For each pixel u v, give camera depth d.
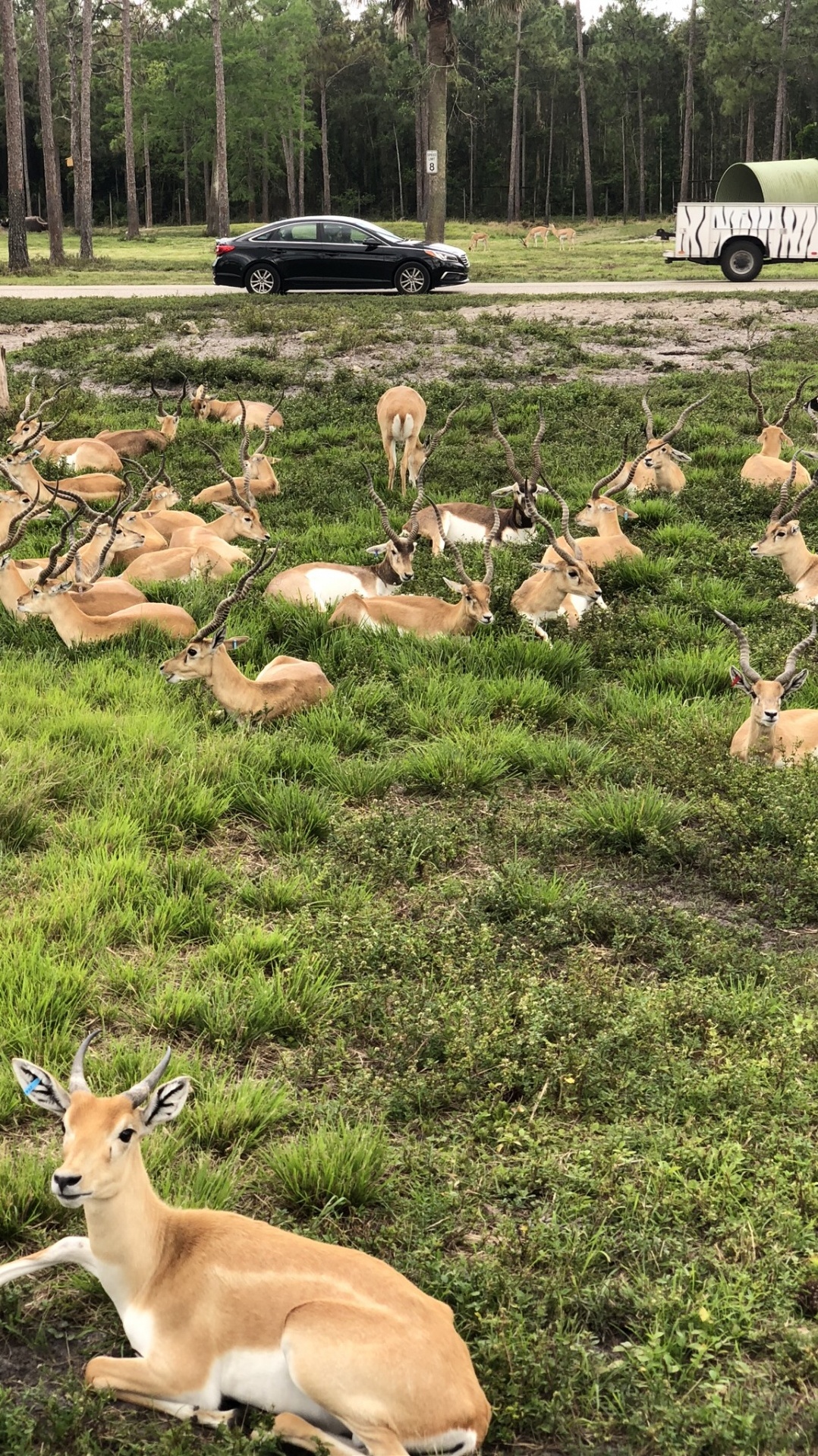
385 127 81.44
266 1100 4.59
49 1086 3.34
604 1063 4.84
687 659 9.46
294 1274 3.26
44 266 37.84
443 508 12.60
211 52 64.44
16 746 7.36
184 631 9.67
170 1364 3.26
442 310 23.38
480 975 5.47
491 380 18.84
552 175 85.50
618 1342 3.71
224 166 43.28
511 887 6.26
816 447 15.60
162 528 12.58
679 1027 5.15
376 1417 3.04
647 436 14.05
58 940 5.64
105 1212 3.25
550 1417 3.36
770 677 8.69
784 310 23.27
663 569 11.35
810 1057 5.06
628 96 79.31
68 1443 3.25
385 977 5.46
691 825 7.27
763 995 5.36
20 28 75.19
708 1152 4.30
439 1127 4.58
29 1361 3.54
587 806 7.25
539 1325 3.61
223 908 6.05
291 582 10.52
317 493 14.00
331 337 20.56
